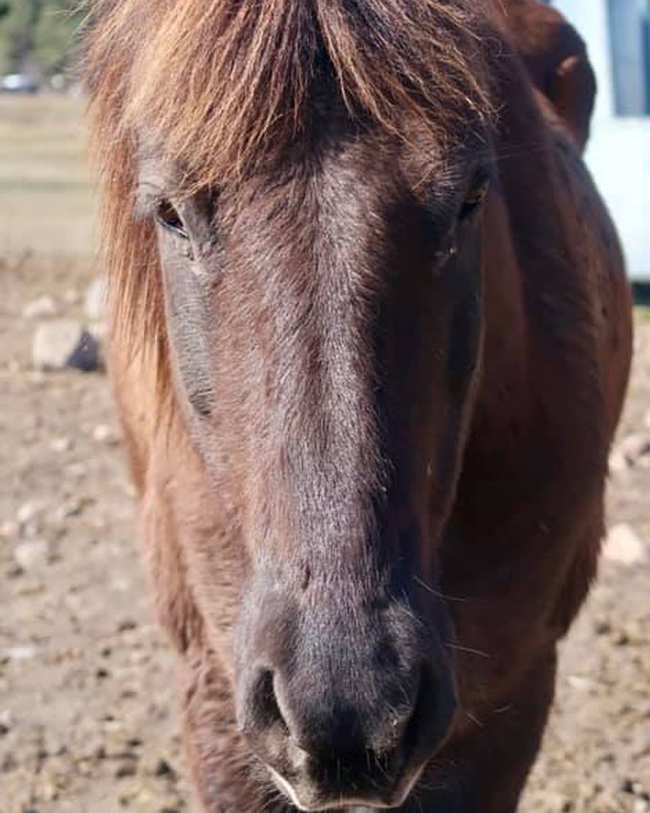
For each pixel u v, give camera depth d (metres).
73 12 3.27
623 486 7.48
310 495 2.37
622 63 12.06
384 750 2.30
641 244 12.07
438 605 2.55
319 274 2.41
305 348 2.40
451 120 2.52
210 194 2.48
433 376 2.57
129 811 4.62
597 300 3.62
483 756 3.29
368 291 2.42
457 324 2.70
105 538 6.91
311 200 2.43
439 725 2.40
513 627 3.23
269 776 3.23
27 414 8.90
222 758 3.29
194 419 2.78
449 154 2.51
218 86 2.45
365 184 2.44
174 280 2.70
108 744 5.00
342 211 2.43
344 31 2.45
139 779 4.81
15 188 21.95
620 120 11.98
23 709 5.28
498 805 3.34
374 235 2.43
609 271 3.93
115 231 2.98
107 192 2.97
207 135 2.44
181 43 2.50
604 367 3.64
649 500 7.27
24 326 11.45
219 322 2.51
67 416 8.88
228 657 3.10
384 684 2.30
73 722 5.19
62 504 7.32
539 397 3.25
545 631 3.37
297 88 2.44
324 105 2.44
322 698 2.29
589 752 4.97
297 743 2.31
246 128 2.43
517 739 3.36
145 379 3.32
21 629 5.93
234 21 2.48
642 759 4.94
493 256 3.06
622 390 4.14
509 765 3.35
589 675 5.52
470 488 3.12
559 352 3.32
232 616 3.06
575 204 3.69
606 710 5.26
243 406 2.47
